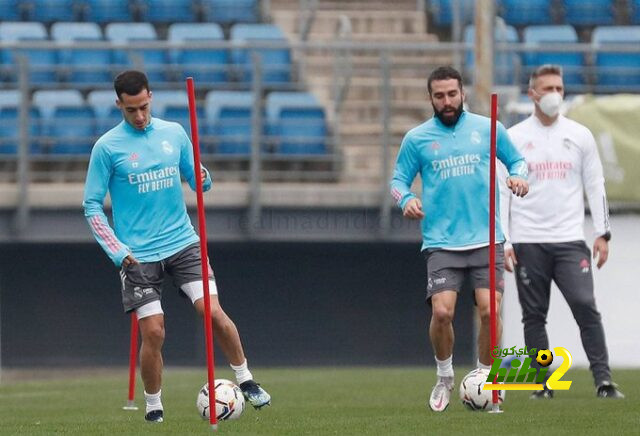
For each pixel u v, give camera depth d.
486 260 24.50
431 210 24.75
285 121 51.62
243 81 56.09
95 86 53.31
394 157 53.06
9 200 48.16
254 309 50.31
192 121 21.00
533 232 28.84
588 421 22.12
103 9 61.06
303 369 46.62
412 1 62.88
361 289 50.47
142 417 25.22
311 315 50.38
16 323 50.12
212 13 61.44
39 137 50.31
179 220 23.34
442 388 25.05
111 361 50.44
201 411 23.23
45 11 60.88
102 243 22.80
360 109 54.50
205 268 21.00
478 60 42.78
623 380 35.16
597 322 28.91
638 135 44.41
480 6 42.69
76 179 51.03
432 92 24.73
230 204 48.50
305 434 20.23
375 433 20.28
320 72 57.81
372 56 58.88
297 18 62.88
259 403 23.72
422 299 50.53
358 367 49.78
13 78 55.12
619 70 54.50
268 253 50.31
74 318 50.28
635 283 44.09
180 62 56.62
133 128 23.23
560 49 48.44
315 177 51.06
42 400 31.95
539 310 29.09
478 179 24.55
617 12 63.16
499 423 21.81
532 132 28.91
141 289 23.05
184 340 50.00
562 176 28.77
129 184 23.06
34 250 50.16
